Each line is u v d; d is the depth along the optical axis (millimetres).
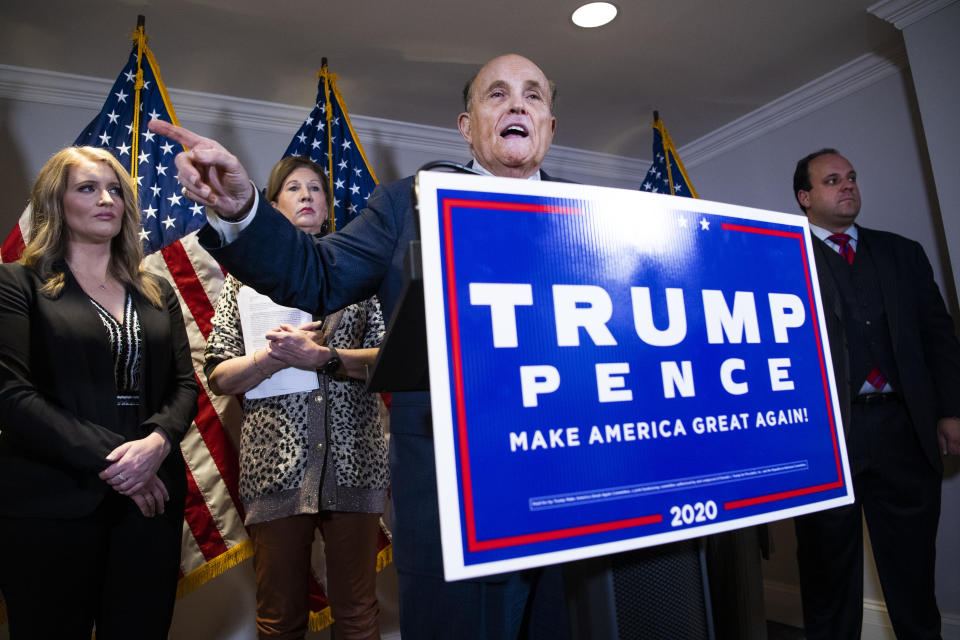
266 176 3020
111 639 1264
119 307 1440
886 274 2230
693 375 581
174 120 2119
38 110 2641
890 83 2898
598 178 3920
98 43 2494
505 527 469
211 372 1615
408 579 846
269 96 2979
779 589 3002
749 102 3305
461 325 484
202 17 2389
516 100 1052
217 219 696
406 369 641
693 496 553
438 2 2385
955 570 2482
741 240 652
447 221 496
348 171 2512
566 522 491
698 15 2561
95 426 1275
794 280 685
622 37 2678
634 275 571
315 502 1544
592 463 512
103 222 1423
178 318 1602
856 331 2152
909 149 2812
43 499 1214
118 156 2016
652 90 3137
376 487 1673
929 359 2275
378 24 2490
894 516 2086
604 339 541
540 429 497
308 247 796
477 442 473
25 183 2562
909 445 2094
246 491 1612
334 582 1615
